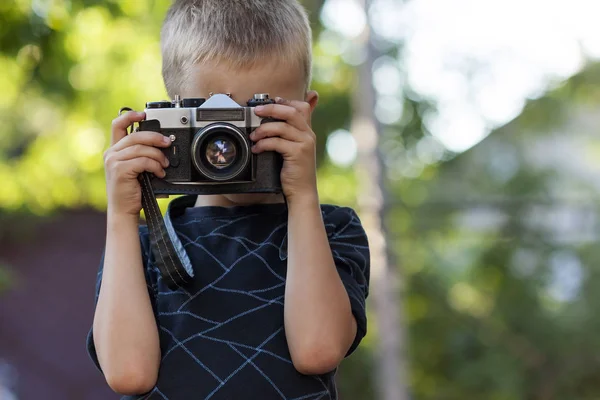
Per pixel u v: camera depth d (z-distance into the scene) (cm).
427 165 1220
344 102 1112
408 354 1146
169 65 213
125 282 197
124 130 203
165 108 198
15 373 1018
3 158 1005
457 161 1254
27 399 1017
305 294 192
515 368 1191
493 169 1276
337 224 215
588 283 1247
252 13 207
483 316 1239
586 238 1276
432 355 1230
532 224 1251
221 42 203
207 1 212
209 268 201
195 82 205
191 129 197
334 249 210
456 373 1212
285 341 194
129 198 200
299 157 196
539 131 1307
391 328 908
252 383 190
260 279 199
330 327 191
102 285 200
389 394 905
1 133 1070
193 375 191
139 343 193
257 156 197
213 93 204
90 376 1032
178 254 197
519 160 1287
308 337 190
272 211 212
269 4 212
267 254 203
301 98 213
